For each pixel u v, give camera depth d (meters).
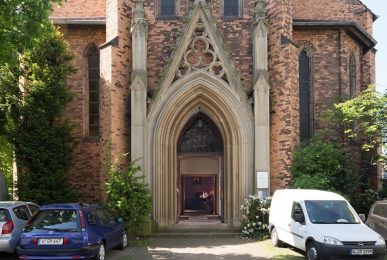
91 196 19.33
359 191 19.83
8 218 11.55
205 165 23.77
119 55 17.03
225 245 14.16
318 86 20.20
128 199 14.91
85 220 10.62
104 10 20.62
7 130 17.09
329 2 21.08
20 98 16.86
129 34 17.59
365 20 22.25
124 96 17.25
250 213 16.23
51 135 16.47
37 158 16.25
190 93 17.44
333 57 20.34
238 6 18.72
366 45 22.50
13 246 11.40
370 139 17.98
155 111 17.12
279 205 13.84
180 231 16.55
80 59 20.06
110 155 16.33
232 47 18.31
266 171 16.72
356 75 21.97
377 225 13.51
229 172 17.67
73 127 17.27
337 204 12.37
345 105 16.34
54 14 20.53
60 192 16.39
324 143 17.61
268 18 17.84
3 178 17.84
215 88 17.33
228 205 17.66
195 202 24.08
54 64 17.19
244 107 17.25
